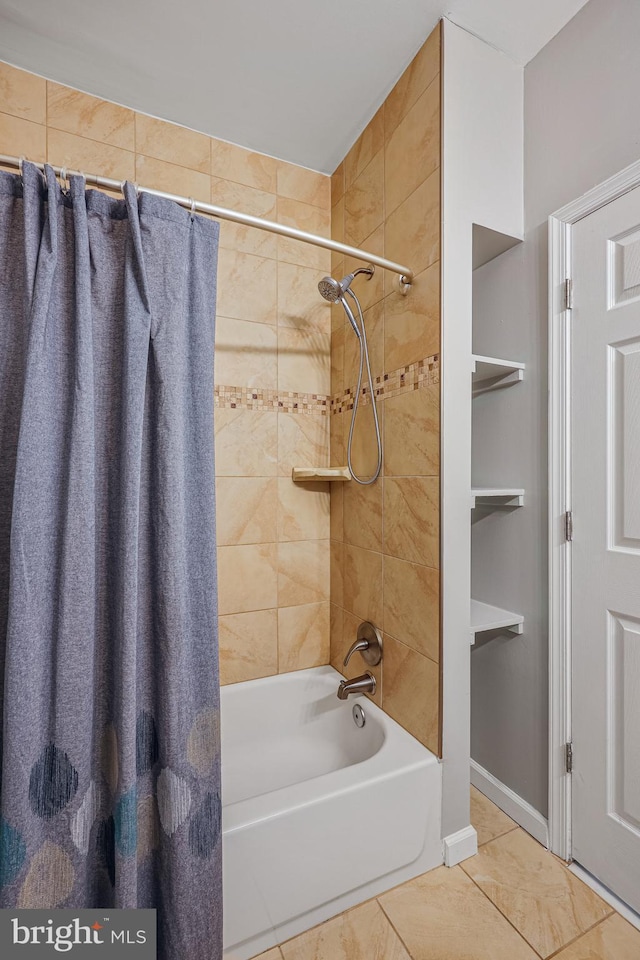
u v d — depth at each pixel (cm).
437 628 134
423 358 140
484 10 130
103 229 104
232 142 183
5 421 96
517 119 147
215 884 104
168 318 106
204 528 112
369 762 132
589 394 127
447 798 136
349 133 179
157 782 105
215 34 137
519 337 151
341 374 192
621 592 120
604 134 123
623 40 118
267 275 190
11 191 98
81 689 95
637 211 115
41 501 93
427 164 138
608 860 124
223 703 177
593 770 127
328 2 127
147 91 159
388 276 158
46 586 94
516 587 153
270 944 113
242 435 185
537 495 145
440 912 121
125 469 99
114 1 126
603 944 111
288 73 151
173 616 103
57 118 155
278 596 194
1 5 127
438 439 133
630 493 118
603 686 124
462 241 136
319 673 194
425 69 140
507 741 158
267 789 163
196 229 113
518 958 109
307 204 198
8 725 88
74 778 94
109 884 100
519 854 139
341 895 121
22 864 88
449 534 134
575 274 131
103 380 104
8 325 97
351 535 184
